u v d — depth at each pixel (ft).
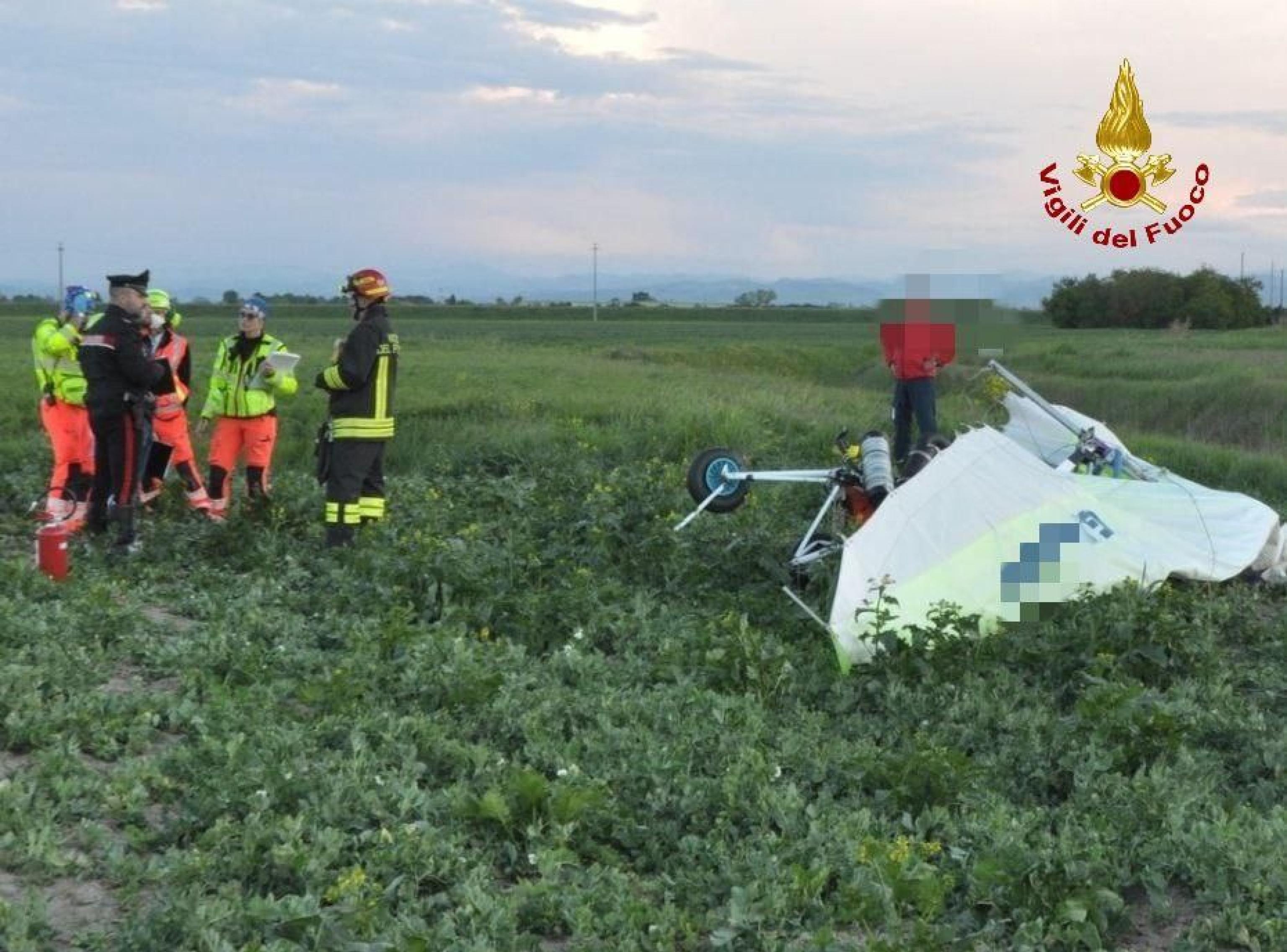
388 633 27.12
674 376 105.60
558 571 34.35
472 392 76.69
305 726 22.49
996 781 22.38
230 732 22.06
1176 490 35.68
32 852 17.46
